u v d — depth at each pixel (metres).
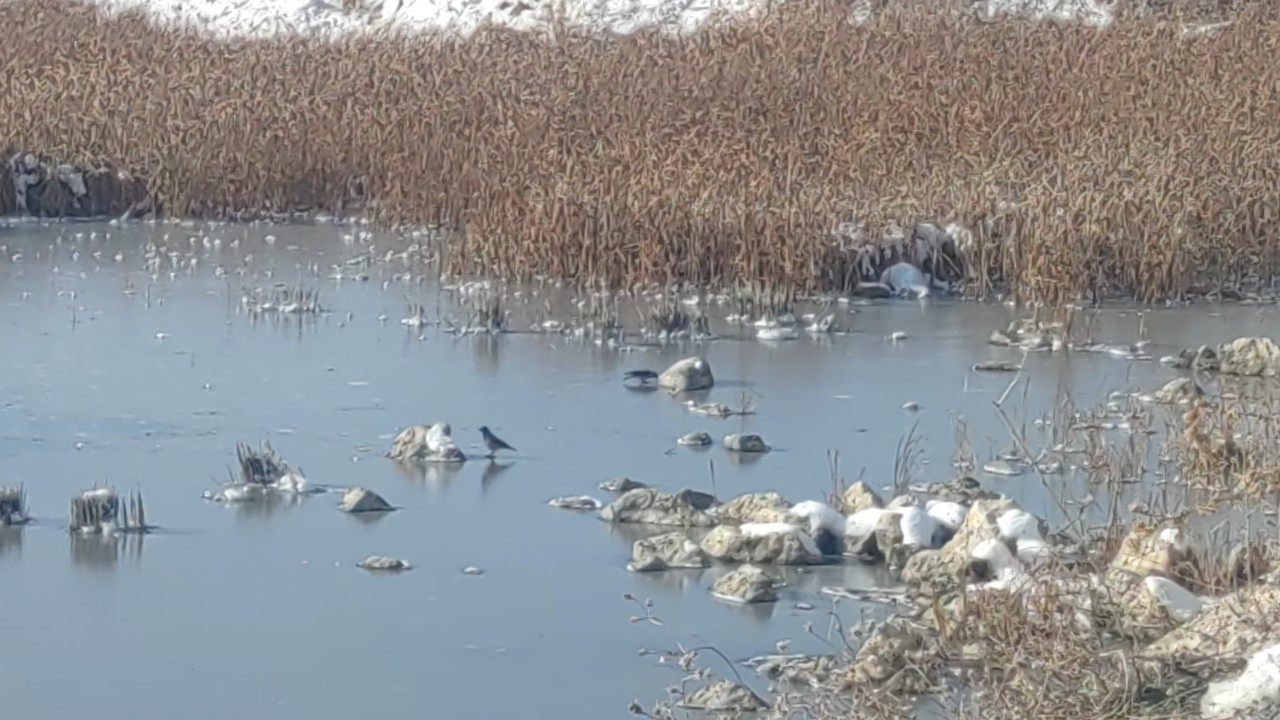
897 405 17.59
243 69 32.72
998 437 16.39
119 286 22.72
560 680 11.28
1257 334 21.00
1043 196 23.34
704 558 13.31
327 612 12.34
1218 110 27.83
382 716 10.81
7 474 15.06
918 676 10.58
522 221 23.75
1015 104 28.56
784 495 14.77
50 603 12.43
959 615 11.15
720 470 15.46
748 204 23.48
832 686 10.70
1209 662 10.12
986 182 24.31
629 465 15.59
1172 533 12.40
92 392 17.59
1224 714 9.41
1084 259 22.72
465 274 23.81
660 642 11.86
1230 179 24.42
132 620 12.18
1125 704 9.66
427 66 33.12
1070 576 11.05
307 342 19.89
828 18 35.41
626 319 21.45
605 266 23.22
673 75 31.36
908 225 23.58
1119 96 29.02
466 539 13.76
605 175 24.56
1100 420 16.70
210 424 16.62
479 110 29.91
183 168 28.48
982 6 37.00
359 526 14.02
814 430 16.70
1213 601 11.32
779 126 28.12
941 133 27.09
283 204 28.73
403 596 12.63
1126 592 11.23
